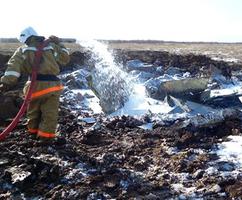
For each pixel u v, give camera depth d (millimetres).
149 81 9406
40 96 5117
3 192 4465
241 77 11273
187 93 8148
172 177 4754
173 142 5781
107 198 4289
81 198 4293
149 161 5207
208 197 4309
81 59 12195
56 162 5031
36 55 5062
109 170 4844
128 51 15039
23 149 5348
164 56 13820
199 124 6273
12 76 4914
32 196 4395
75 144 5719
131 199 4246
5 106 6676
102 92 7844
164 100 8195
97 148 5637
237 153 5352
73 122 6641
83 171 4863
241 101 8195
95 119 6938
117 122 6695
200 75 11273
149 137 6086
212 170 4828
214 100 7863
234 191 4336
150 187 4512
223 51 19094
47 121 5230
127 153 5461
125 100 8156
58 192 4359
